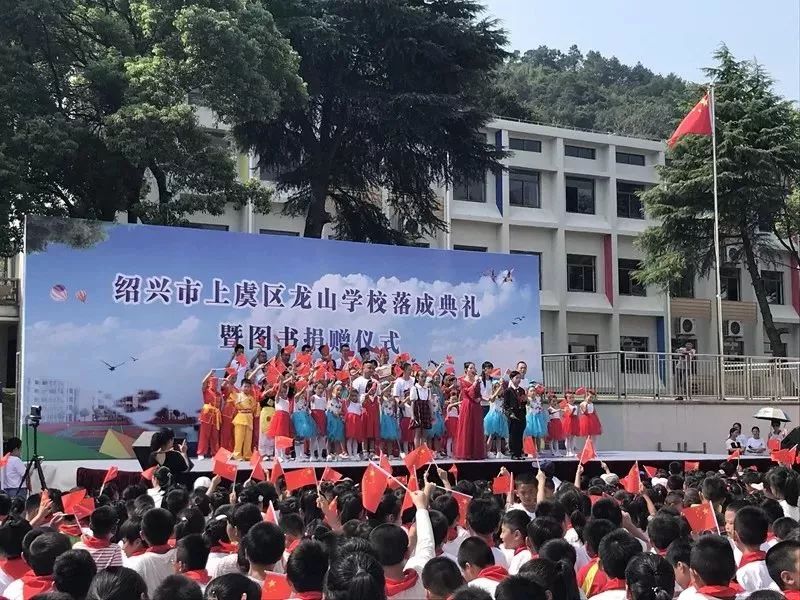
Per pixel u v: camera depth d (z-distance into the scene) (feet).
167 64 50.90
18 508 22.40
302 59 65.36
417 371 47.52
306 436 44.06
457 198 98.02
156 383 47.11
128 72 50.65
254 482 22.86
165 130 50.06
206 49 50.70
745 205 76.84
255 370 45.75
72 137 51.08
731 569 12.25
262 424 44.24
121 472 36.58
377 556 11.87
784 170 77.36
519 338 57.62
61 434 44.80
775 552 12.51
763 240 86.89
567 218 102.78
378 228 75.20
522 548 15.71
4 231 51.55
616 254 104.73
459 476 43.32
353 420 45.39
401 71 69.05
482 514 15.93
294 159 71.72
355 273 53.21
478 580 12.66
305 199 75.10
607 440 59.36
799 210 82.58
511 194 101.19
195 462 42.80
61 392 45.03
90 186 56.90
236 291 49.73
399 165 71.87
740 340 110.42
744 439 58.13
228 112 52.42
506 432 48.39
